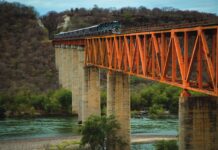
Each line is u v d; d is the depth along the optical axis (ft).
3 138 285.43
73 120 360.07
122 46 196.03
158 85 453.17
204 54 119.85
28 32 580.30
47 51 541.34
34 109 396.78
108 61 218.79
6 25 581.94
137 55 174.29
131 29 187.93
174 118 372.99
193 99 128.57
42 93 443.73
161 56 149.69
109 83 225.15
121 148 225.35
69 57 424.87
